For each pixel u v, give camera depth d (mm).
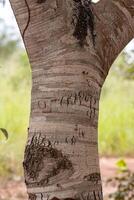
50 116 3305
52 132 3289
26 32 3385
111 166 12250
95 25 3414
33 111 3363
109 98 16172
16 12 3402
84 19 3357
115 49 3512
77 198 3250
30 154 3297
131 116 15250
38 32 3354
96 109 3389
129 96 16250
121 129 14820
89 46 3359
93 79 3359
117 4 3545
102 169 11812
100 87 3449
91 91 3344
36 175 3266
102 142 14531
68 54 3318
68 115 3293
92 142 3346
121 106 15711
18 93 14922
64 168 3258
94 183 3316
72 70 3314
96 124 3400
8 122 13375
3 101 14602
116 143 14617
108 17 3492
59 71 3316
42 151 3273
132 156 14297
